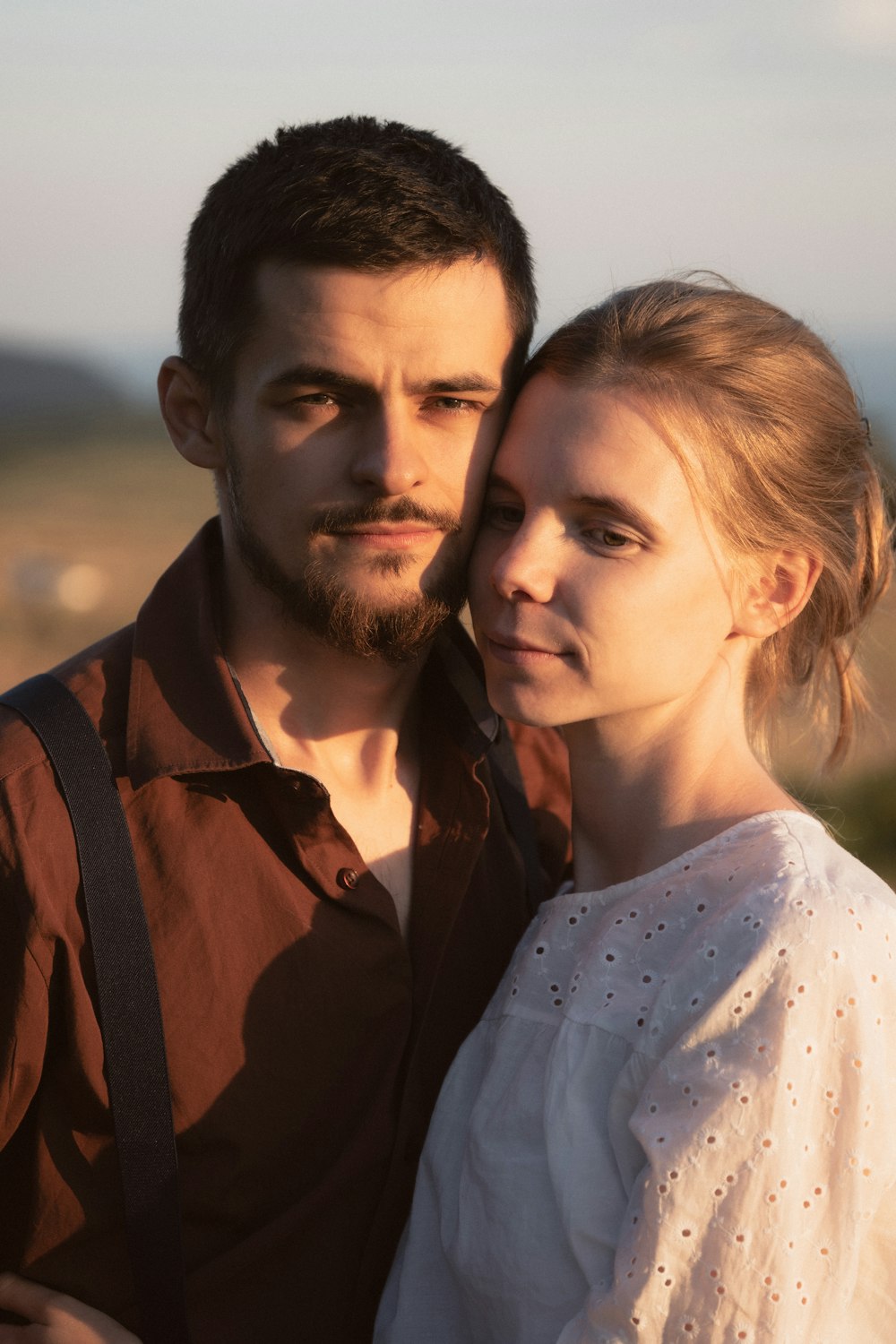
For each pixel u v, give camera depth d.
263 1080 1.89
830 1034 1.59
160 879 1.86
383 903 1.98
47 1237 1.82
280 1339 1.89
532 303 2.02
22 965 1.73
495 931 2.20
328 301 1.83
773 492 1.86
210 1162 1.86
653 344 1.81
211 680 1.95
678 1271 1.54
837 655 2.19
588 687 1.84
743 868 1.74
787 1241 1.52
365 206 1.82
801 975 1.59
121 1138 1.76
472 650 2.20
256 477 1.95
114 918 1.78
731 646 1.95
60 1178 1.81
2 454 62.41
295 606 1.96
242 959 1.89
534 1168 1.75
